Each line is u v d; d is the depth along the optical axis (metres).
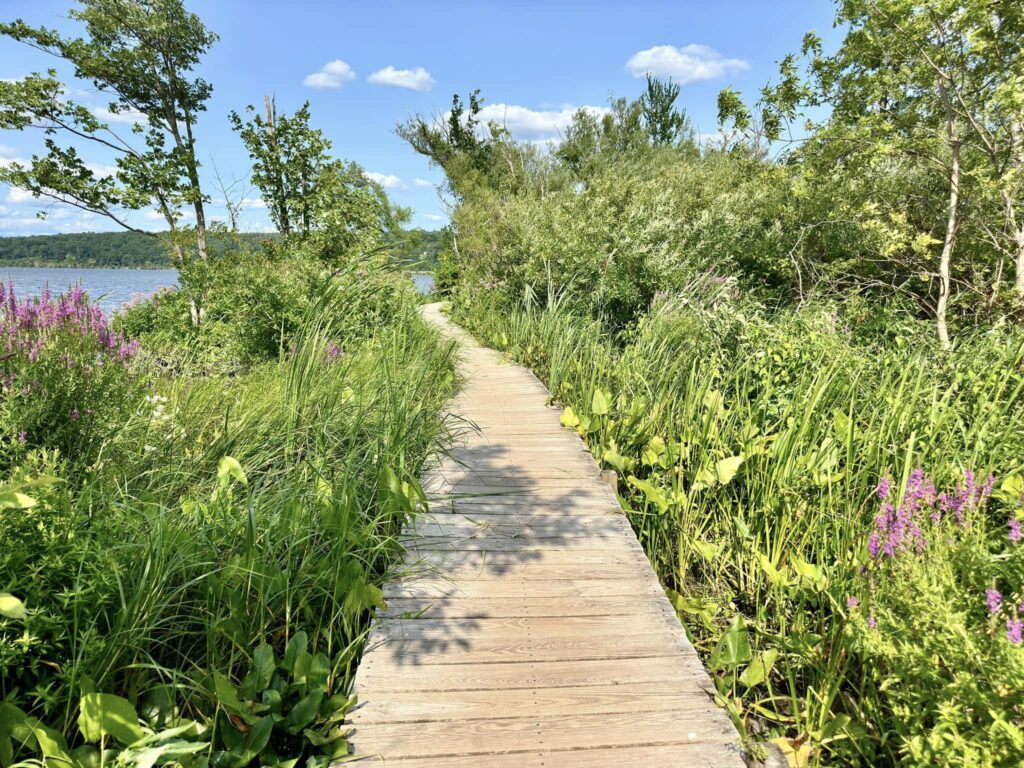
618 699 2.38
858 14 6.05
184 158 11.96
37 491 2.19
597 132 21.73
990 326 5.86
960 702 1.85
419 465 4.41
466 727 2.22
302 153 11.87
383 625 2.77
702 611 3.19
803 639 2.70
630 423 4.92
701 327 6.47
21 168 10.89
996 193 5.75
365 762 2.07
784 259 8.16
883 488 2.62
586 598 3.02
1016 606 2.02
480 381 7.53
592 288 9.51
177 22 11.81
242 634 2.46
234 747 2.06
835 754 2.30
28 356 3.56
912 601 2.06
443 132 22.39
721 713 2.33
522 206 12.93
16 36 10.65
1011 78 5.12
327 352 5.58
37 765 1.84
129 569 2.36
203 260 10.45
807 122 6.87
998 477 3.40
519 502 4.05
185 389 4.99
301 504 3.00
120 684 2.28
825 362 4.93
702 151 18.80
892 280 7.16
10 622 1.98
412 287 10.16
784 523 3.35
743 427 4.25
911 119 6.43
